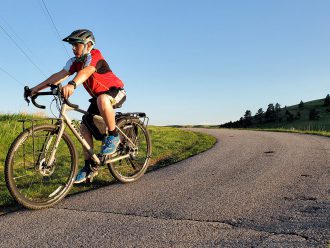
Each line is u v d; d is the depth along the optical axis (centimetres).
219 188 439
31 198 404
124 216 337
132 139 507
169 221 318
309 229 288
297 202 372
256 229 292
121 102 468
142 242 270
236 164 624
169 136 1362
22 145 383
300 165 593
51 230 304
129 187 468
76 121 441
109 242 272
